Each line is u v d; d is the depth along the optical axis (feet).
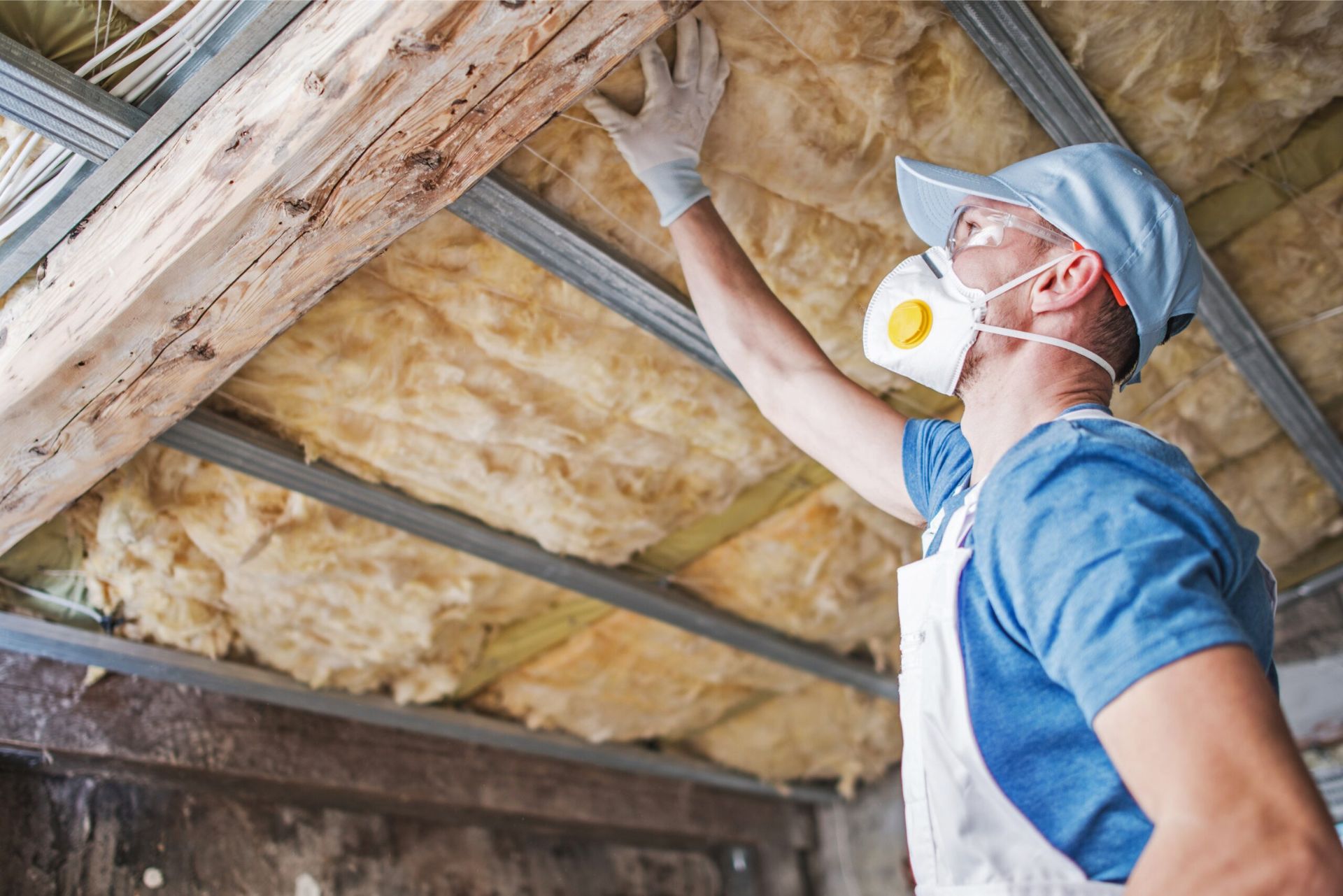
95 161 4.84
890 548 10.23
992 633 2.59
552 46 3.88
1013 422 3.09
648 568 9.81
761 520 9.52
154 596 8.42
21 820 8.46
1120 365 3.16
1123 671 2.12
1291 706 11.60
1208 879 1.90
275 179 4.24
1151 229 3.07
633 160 5.35
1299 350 8.36
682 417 7.98
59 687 8.57
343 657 9.65
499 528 8.62
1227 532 2.41
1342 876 1.87
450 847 11.74
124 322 4.76
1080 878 2.40
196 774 9.30
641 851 13.91
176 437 6.67
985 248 3.32
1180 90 6.21
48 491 5.93
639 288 6.50
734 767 13.96
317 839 10.53
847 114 6.09
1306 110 6.49
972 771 2.56
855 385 4.33
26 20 4.41
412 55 3.84
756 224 6.54
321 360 6.60
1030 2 5.60
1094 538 2.31
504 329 6.79
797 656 11.37
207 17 4.40
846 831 15.16
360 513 7.88
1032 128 6.39
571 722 11.94
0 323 5.48
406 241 6.02
